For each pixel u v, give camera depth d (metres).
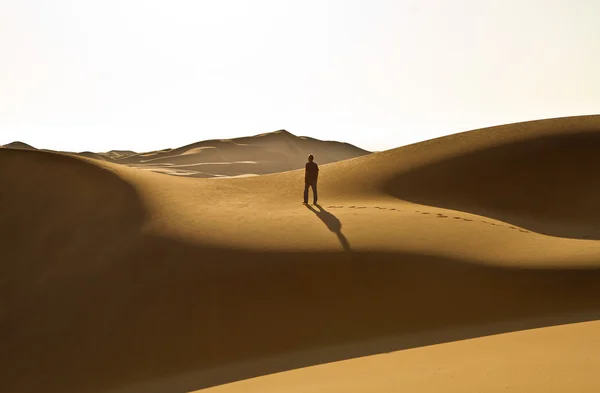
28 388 12.58
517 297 11.66
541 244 14.28
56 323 14.71
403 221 17.25
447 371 6.79
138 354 12.70
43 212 23.69
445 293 12.30
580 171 24.66
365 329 11.65
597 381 5.16
